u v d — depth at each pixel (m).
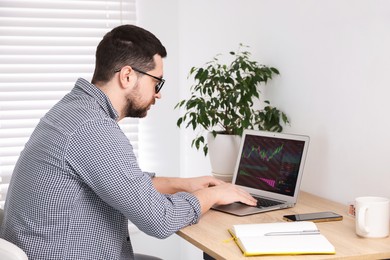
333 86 2.43
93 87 1.91
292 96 2.68
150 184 1.84
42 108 3.48
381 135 2.20
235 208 2.23
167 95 3.65
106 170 1.75
